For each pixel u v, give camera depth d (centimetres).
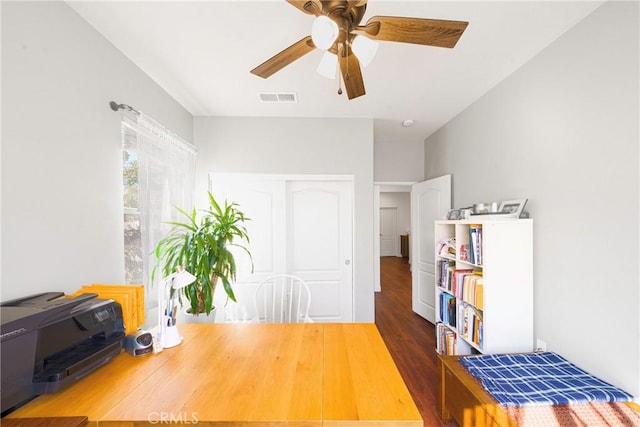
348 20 115
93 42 157
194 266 208
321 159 306
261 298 309
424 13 152
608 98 146
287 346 129
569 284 169
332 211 321
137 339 122
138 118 186
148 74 212
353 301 308
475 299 202
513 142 216
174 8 145
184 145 256
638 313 135
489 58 196
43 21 127
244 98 256
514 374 157
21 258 117
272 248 311
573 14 154
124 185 184
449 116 308
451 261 258
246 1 141
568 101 169
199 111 286
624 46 139
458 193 303
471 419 148
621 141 141
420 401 195
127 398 92
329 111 290
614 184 144
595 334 154
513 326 192
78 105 146
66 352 105
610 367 146
